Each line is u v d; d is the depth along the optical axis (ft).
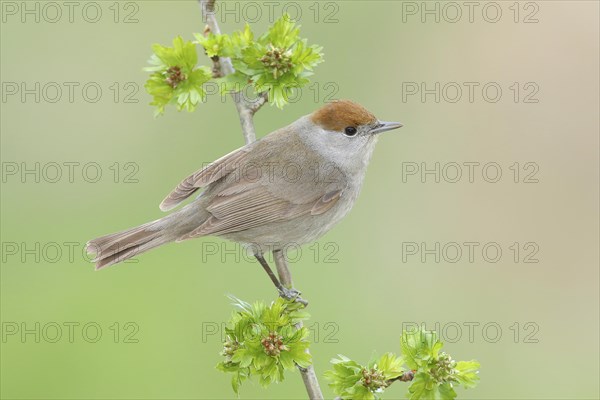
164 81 29.27
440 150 45.80
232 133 43.06
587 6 49.14
